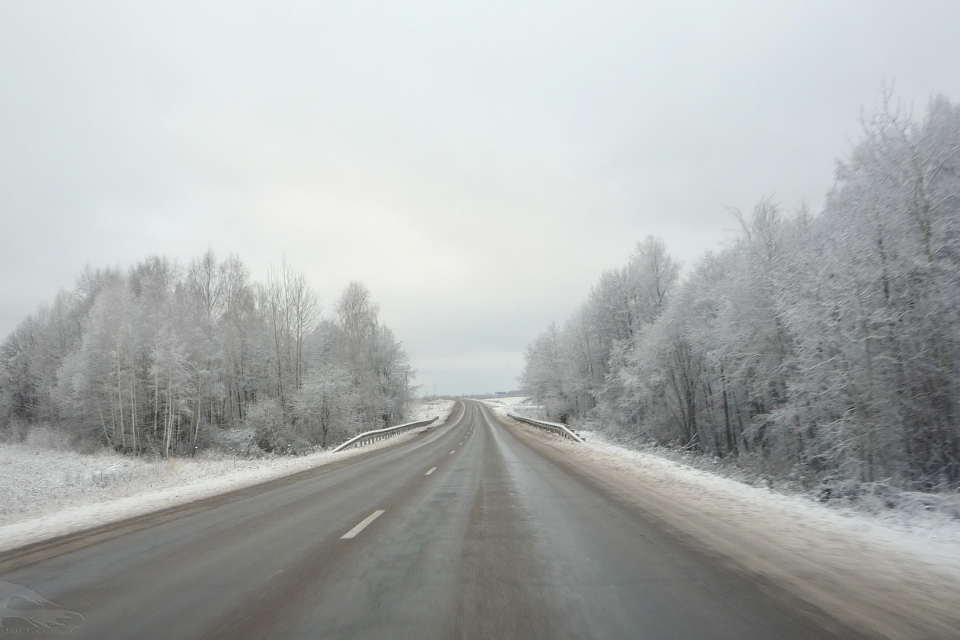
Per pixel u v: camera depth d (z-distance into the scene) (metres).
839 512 9.51
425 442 36.16
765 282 23.16
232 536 8.16
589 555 6.61
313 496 12.52
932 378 15.05
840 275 16.83
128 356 40.59
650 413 37.94
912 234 16.03
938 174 16.45
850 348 16.73
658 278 43.56
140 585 5.70
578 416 58.59
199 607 4.95
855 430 16.58
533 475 16.03
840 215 19.19
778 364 23.30
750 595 4.96
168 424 38.84
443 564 6.34
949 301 14.89
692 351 32.50
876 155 17.03
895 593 4.96
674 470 16.41
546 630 4.26
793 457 22.28
